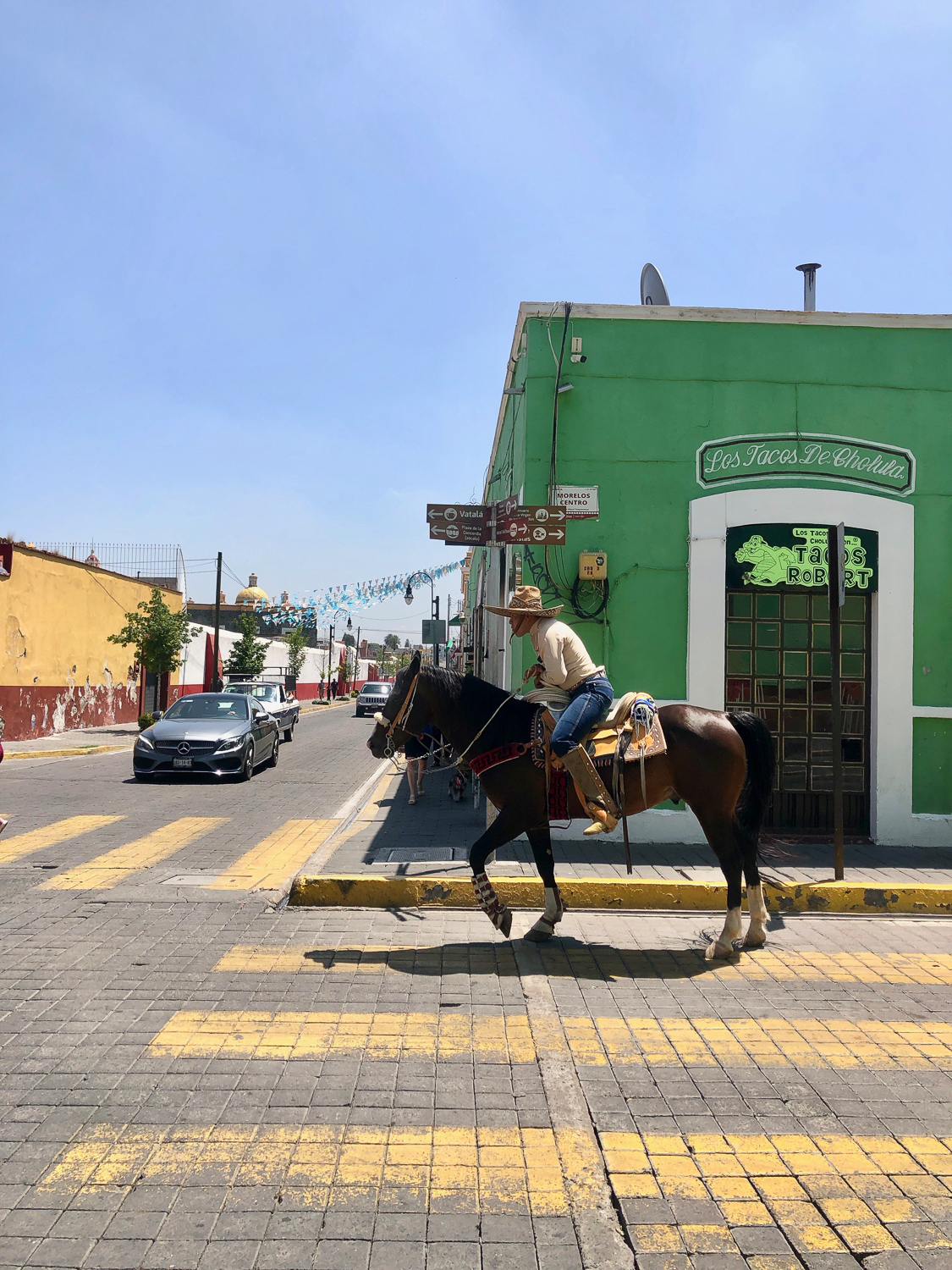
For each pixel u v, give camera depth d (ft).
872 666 30.27
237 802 41.24
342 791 45.93
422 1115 11.74
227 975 17.21
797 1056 13.84
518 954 18.89
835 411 30.60
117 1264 8.70
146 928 20.27
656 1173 10.41
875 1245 9.11
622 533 30.19
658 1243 9.12
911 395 30.71
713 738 18.92
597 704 18.25
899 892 23.11
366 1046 13.97
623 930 21.12
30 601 75.15
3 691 71.05
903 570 30.17
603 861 26.45
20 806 39.06
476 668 59.26
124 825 34.42
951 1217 9.61
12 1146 10.85
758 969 18.29
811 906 23.12
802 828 30.48
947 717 29.91
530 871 24.84
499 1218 9.53
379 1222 9.43
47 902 22.41
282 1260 8.80
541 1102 12.14
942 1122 11.75
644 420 30.42
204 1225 9.33
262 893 23.35
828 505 30.22
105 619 90.48
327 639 243.60
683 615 30.14
